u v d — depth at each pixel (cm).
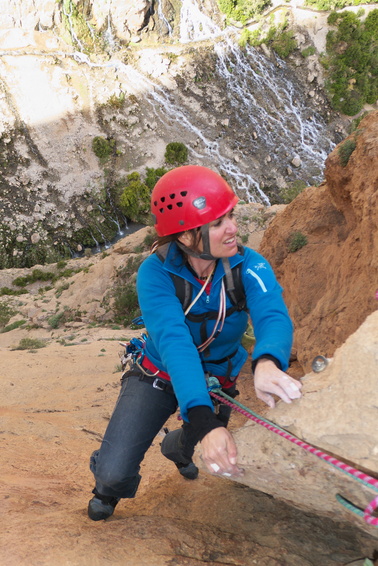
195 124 8169
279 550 243
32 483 408
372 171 821
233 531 269
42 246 7394
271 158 8212
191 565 231
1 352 2088
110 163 7819
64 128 7850
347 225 1041
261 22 8556
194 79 8331
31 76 7900
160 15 8350
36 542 249
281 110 8481
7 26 7881
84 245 7575
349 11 8469
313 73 8594
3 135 7644
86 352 1912
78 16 8075
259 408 723
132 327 3462
